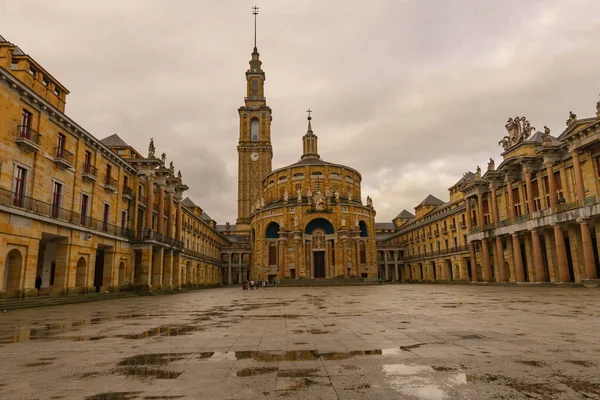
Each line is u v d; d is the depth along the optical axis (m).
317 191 78.81
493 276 58.03
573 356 7.33
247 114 132.50
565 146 41.88
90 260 34.62
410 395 5.15
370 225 81.62
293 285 67.94
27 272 26.17
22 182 26.98
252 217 86.69
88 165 35.81
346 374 6.27
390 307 19.25
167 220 53.25
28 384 5.95
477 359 7.16
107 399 5.20
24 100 26.81
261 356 7.78
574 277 41.72
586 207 37.56
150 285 43.28
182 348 8.77
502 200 55.81
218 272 99.88
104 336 10.86
